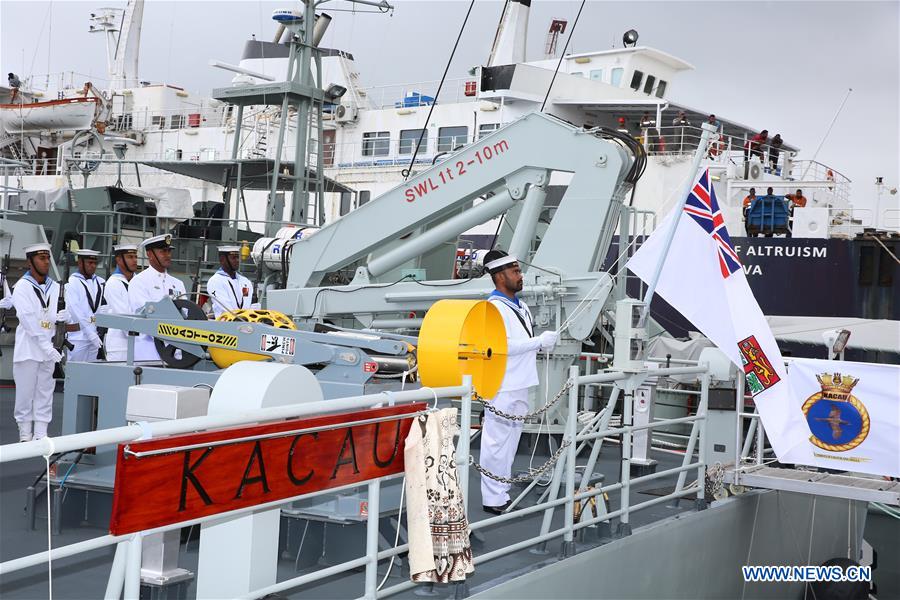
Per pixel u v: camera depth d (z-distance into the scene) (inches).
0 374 470.3
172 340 236.5
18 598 169.5
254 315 246.5
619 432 232.5
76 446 106.5
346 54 788.6
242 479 133.2
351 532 204.2
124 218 562.9
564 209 321.1
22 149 876.0
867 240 519.5
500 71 692.1
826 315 530.9
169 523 121.9
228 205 578.6
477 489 290.2
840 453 273.3
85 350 360.2
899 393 266.8
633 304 236.5
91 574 184.7
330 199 754.8
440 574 168.4
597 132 323.6
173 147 836.0
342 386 222.7
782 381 275.9
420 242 360.5
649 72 793.6
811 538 352.5
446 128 713.6
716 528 281.3
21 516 225.1
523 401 249.9
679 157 615.8
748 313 280.1
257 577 157.4
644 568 244.2
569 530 217.6
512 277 248.2
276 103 568.1
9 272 472.7
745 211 569.9
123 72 979.9
